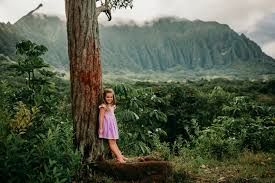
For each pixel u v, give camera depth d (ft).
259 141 34.27
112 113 21.89
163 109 64.59
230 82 222.89
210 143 32.01
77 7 19.61
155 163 20.18
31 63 23.91
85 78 19.93
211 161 28.78
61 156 17.31
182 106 66.18
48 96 24.47
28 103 22.80
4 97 21.93
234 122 36.65
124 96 29.94
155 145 31.89
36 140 17.52
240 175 22.98
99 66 20.38
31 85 24.52
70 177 16.92
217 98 68.03
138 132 31.32
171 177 20.75
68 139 18.81
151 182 19.92
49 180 15.49
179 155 31.83
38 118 20.90
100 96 20.72
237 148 32.65
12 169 15.33
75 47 19.84
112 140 21.80
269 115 43.80
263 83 184.85
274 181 20.97
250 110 44.65
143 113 32.01
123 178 19.95
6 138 16.14
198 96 68.74
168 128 64.13
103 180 19.39
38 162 16.53
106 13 21.72
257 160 28.45
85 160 20.13
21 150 16.87
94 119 20.42
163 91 69.67
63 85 110.22
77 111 20.22
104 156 21.36
